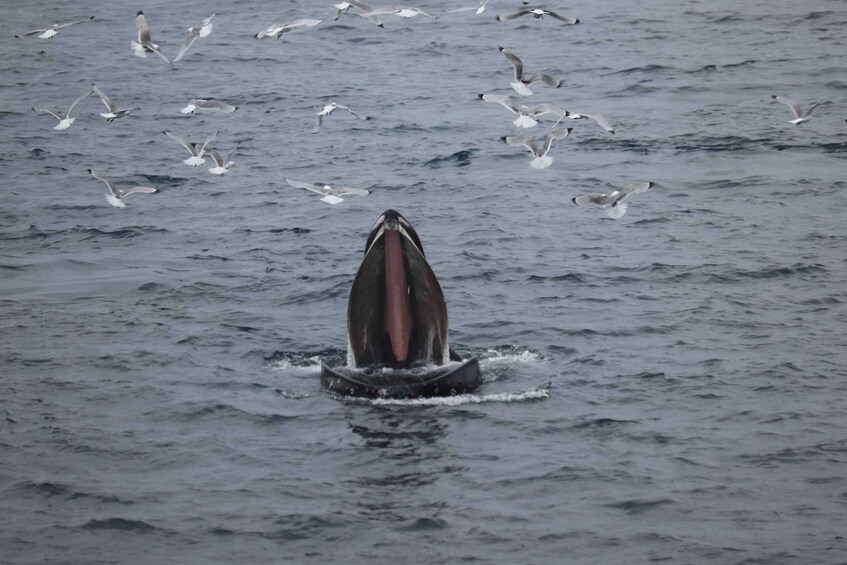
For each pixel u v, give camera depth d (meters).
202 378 101.62
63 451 86.62
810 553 72.12
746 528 75.38
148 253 142.50
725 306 119.94
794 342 109.31
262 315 119.31
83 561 71.62
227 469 84.12
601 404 95.62
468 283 129.50
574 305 121.38
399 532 75.19
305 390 99.12
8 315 118.75
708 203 161.38
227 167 121.62
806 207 157.75
